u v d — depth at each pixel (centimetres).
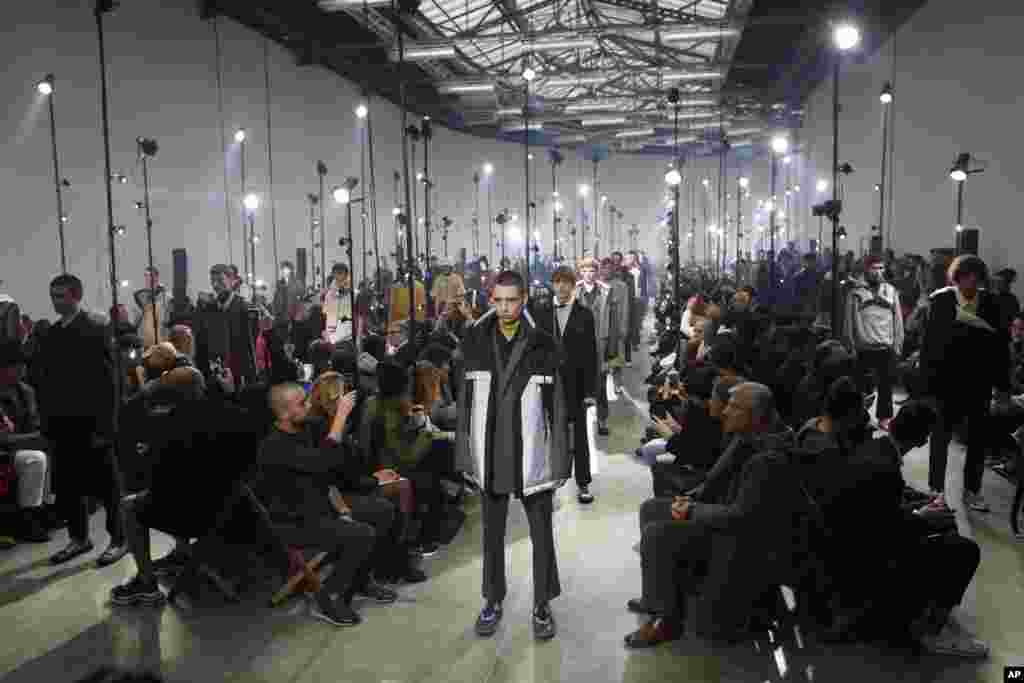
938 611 340
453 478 520
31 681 320
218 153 1356
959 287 505
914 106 1544
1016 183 1088
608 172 3694
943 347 504
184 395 393
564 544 482
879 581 339
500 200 3108
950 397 506
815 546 340
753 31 2038
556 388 364
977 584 408
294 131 1666
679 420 506
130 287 1098
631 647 348
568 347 556
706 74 2150
